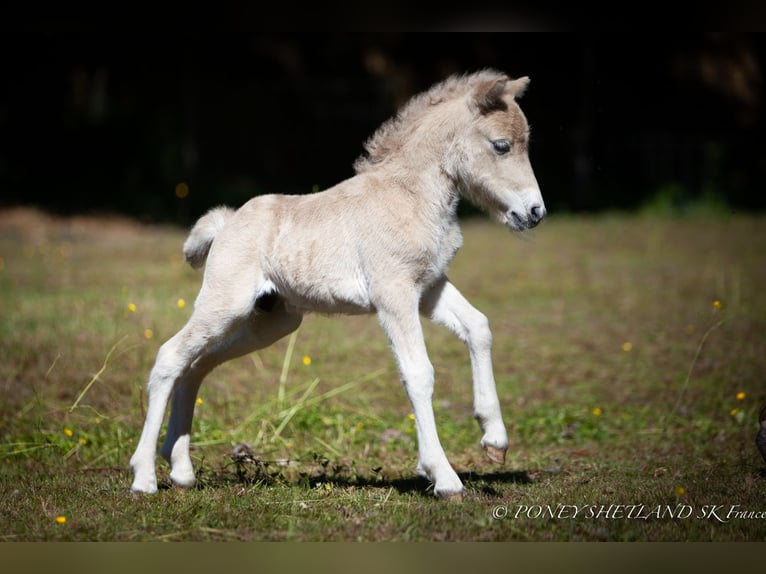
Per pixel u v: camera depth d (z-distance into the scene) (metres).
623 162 56.19
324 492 12.14
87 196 50.03
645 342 23.39
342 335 22.98
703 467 13.80
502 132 11.69
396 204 11.69
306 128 54.69
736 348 21.92
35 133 51.44
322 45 54.62
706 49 57.88
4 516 11.30
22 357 19.17
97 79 52.78
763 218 51.50
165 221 46.53
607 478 13.25
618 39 53.03
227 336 12.05
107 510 11.41
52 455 14.74
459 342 23.17
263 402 17.19
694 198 54.88
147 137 52.41
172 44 51.75
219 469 13.96
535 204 11.65
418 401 11.38
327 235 11.78
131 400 16.84
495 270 34.38
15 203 48.06
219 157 53.56
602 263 36.66
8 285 28.08
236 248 12.00
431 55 54.84
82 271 31.08
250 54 53.94
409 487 12.66
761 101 58.47
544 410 17.61
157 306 23.52
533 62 53.16
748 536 10.55
